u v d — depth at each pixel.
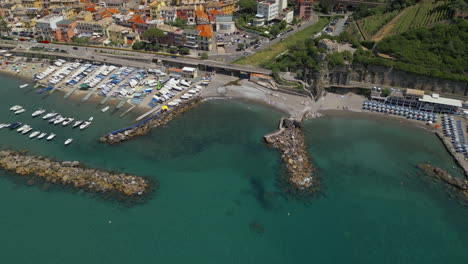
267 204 111.25
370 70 178.75
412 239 100.25
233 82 189.50
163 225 103.19
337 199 113.50
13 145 135.88
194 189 116.44
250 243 98.75
